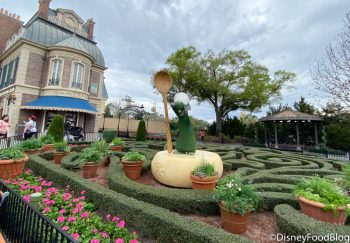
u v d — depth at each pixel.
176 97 5.99
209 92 27.09
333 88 12.58
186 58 25.80
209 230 2.48
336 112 17.83
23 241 2.71
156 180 5.86
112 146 9.38
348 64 11.66
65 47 18.14
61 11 21.83
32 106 16.34
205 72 26.03
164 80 6.32
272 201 3.77
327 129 17.86
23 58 17.22
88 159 5.91
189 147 5.93
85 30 24.31
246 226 3.24
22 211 2.89
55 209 3.55
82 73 19.31
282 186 4.37
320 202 3.00
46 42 18.70
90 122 20.72
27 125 11.54
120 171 5.44
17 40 17.55
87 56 19.55
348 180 4.07
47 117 17.59
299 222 2.77
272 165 7.61
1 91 20.14
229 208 3.04
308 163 8.02
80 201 3.86
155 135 25.73
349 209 2.88
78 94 18.73
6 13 23.39
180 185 5.15
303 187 3.45
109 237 2.87
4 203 3.37
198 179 4.46
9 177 5.02
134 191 4.04
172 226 2.66
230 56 26.12
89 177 5.87
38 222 2.50
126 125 27.56
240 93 25.39
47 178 5.44
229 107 28.42
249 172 6.07
